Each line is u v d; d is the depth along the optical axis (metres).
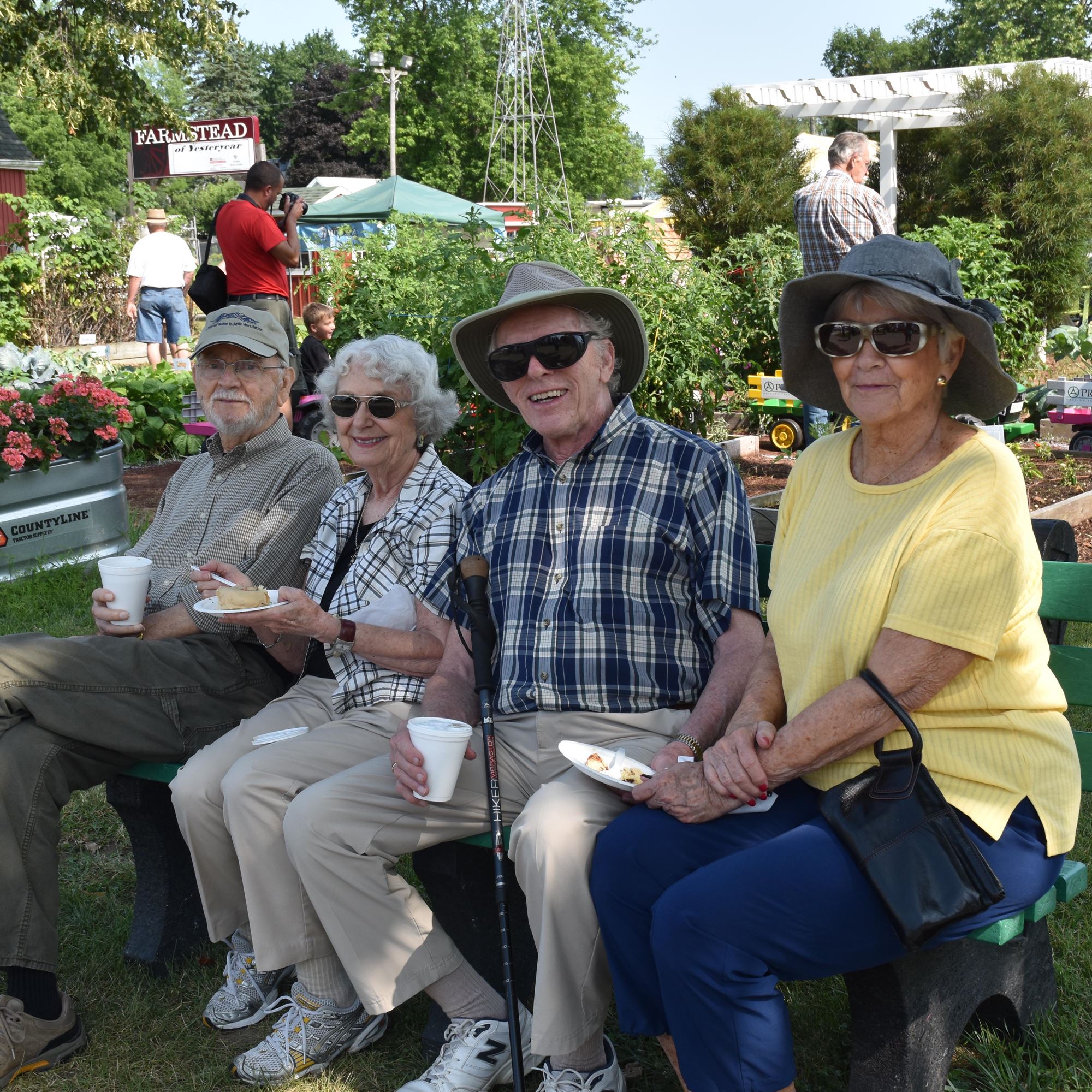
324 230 17.75
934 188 17.17
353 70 52.81
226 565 3.36
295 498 3.55
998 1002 2.60
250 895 2.80
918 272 2.32
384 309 8.47
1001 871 2.19
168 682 3.25
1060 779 2.27
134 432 10.73
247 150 26.05
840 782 2.29
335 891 2.64
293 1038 2.83
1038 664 2.29
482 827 2.81
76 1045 2.95
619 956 2.36
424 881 2.94
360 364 3.19
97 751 3.10
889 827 2.16
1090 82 13.49
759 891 2.16
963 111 13.23
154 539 3.77
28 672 3.02
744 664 2.73
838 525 2.44
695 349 7.78
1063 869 2.47
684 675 2.79
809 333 2.56
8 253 20.27
